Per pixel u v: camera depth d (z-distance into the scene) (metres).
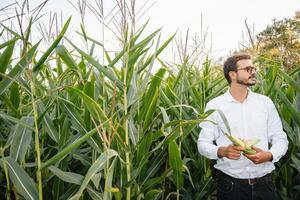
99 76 2.32
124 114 2.16
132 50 2.19
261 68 3.70
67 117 2.23
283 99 2.65
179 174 2.37
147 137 2.12
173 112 3.11
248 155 2.13
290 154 2.88
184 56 2.94
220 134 2.45
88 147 2.60
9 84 1.88
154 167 2.44
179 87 3.25
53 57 2.79
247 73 2.32
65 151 1.76
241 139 2.30
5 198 2.52
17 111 2.11
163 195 2.80
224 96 2.46
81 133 2.14
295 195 2.99
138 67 2.38
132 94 2.18
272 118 2.43
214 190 3.03
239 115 2.38
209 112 2.11
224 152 2.21
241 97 2.41
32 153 2.51
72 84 2.45
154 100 2.13
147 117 2.19
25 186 1.75
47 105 2.22
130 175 2.16
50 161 1.77
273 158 2.24
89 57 2.09
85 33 2.45
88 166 2.30
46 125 2.18
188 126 2.49
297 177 3.11
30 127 1.84
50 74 2.92
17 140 1.88
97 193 1.94
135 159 2.30
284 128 2.85
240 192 2.33
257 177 2.33
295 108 2.78
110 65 2.28
